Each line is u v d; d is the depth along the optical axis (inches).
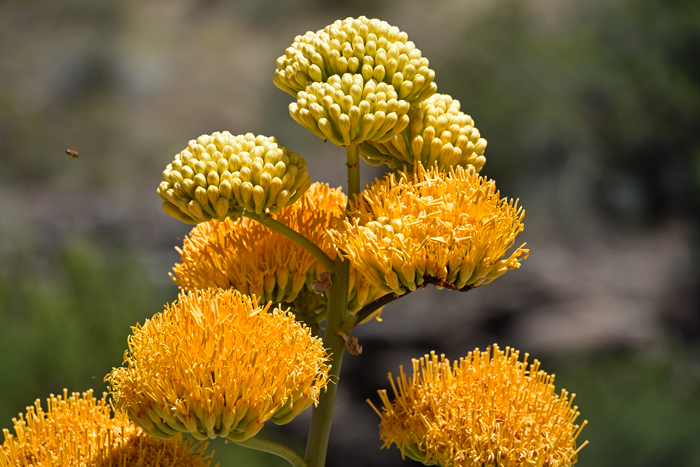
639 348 504.7
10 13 989.2
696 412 470.3
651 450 448.5
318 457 65.0
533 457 63.9
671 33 705.6
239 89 847.1
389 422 69.4
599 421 460.4
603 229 647.1
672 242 627.8
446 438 64.9
